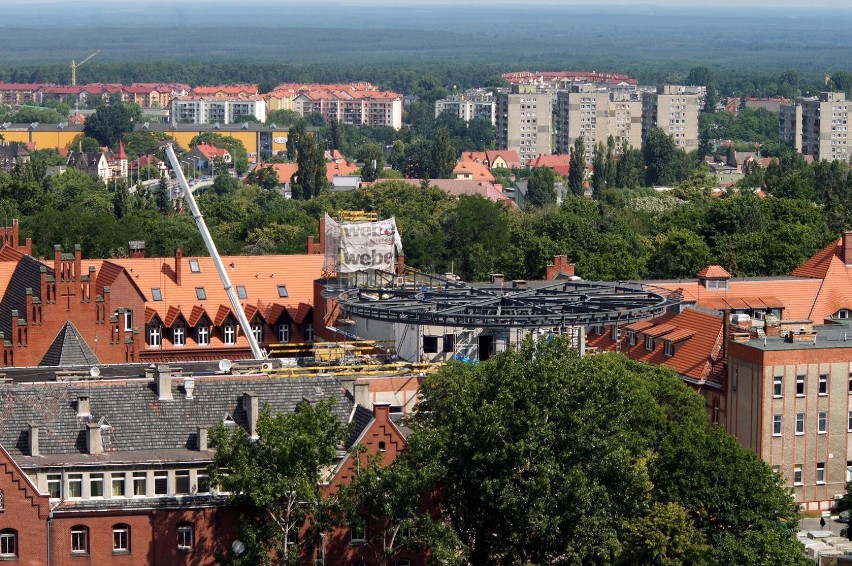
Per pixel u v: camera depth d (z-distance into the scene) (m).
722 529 167.25
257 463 146.75
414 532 149.62
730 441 171.75
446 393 166.12
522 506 152.88
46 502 147.12
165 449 154.00
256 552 147.00
